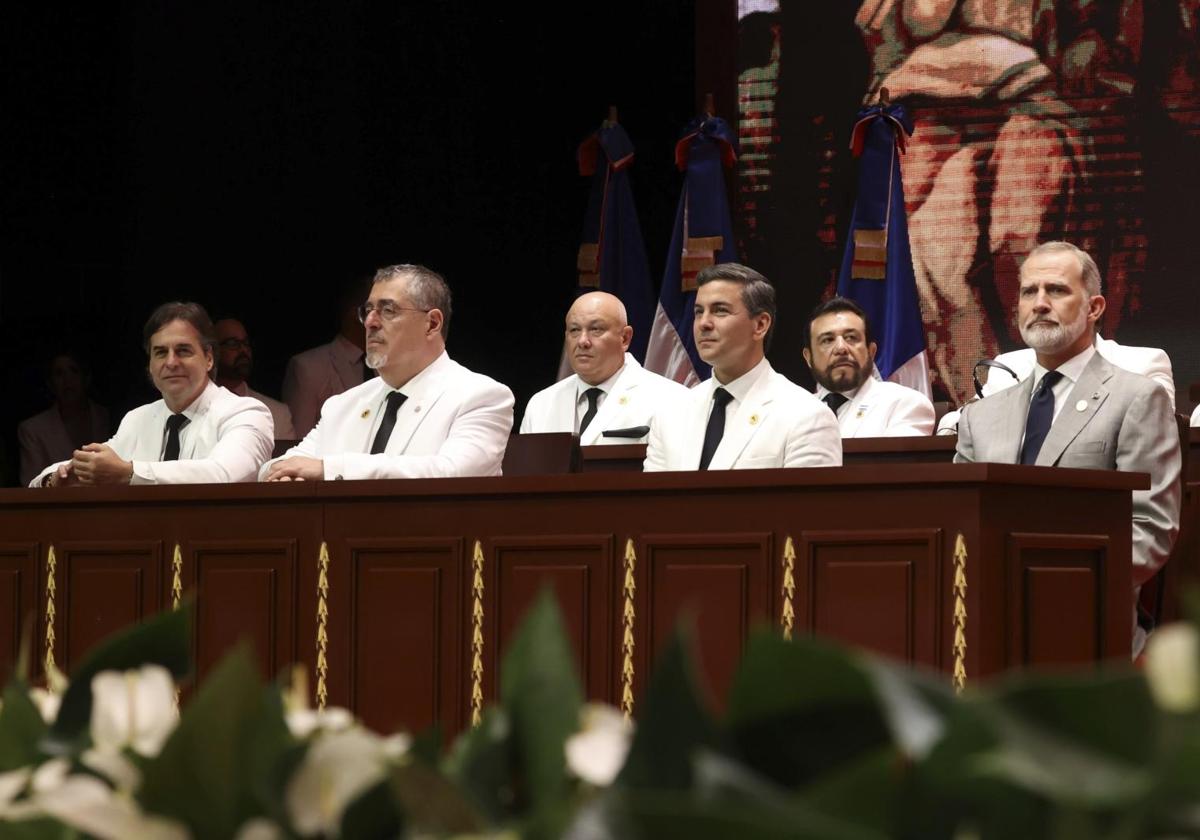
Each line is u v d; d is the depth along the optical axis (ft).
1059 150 44.75
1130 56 44.21
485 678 20.86
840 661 2.95
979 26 45.34
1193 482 28.73
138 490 22.98
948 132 45.57
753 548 19.53
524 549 20.75
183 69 52.65
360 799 3.42
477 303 54.44
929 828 2.93
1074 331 25.44
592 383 36.40
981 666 18.25
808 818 2.66
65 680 4.56
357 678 21.61
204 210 52.85
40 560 23.56
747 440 25.17
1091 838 2.74
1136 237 44.06
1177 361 43.60
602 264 45.93
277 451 34.32
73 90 51.83
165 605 22.70
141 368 51.98
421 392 28.09
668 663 3.10
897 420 36.11
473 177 54.19
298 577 21.99
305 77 53.36
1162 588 28.22
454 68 54.03
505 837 3.05
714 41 47.34
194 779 3.41
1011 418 25.90
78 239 51.90
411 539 21.40
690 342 43.75
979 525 18.34
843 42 46.42
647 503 20.15
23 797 3.81
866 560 18.94
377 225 54.03
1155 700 2.72
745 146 47.03
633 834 2.71
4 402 50.88
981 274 45.27
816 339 36.76
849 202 46.26
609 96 53.88
